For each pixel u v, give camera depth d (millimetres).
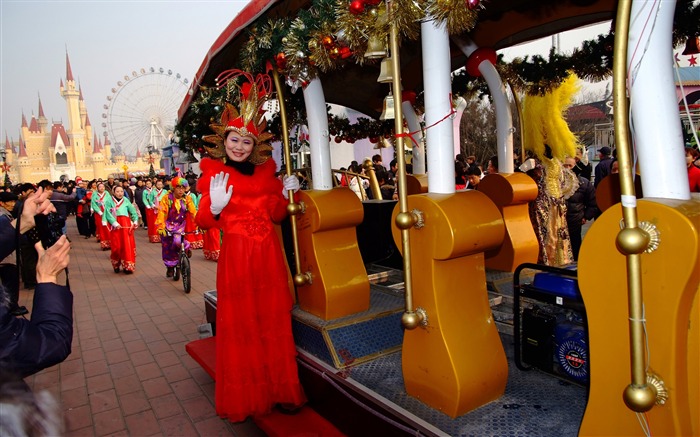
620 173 1269
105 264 10297
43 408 1160
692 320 1327
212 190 2730
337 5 2188
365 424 2322
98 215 13844
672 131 1356
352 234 3137
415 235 2078
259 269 2811
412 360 2195
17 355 1432
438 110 2080
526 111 3977
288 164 2943
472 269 2160
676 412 1289
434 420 2010
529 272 3469
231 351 2766
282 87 3100
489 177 3582
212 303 4285
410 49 3461
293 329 3072
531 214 3887
